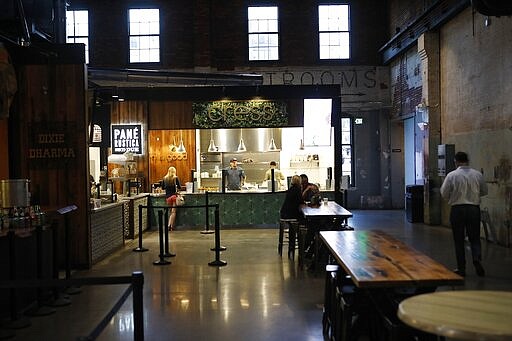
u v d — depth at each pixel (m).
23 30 7.59
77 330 5.26
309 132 13.31
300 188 9.41
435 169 13.28
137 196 12.23
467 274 7.48
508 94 9.68
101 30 17.09
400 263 3.97
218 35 17.20
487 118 10.59
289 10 17.30
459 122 12.00
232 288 6.89
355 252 4.44
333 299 4.68
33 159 8.35
